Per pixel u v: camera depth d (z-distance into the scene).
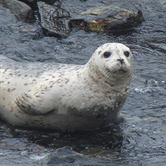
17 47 34.75
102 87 20.88
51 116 21.78
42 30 37.97
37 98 21.34
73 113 21.36
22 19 39.03
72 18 40.75
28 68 24.30
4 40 35.62
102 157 19.41
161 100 27.06
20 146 20.45
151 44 37.47
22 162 18.66
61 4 45.50
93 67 21.02
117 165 18.53
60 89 21.38
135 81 30.09
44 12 41.00
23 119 22.55
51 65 24.50
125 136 21.92
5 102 23.06
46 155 19.31
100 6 43.72
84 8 44.97
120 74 20.19
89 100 20.97
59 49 35.25
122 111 25.20
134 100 26.89
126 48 21.09
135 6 43.59
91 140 21.48
